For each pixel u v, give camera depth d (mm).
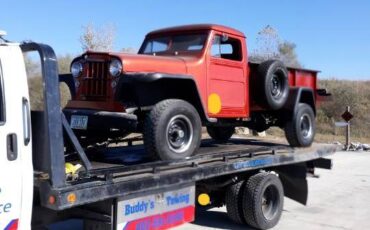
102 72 5613
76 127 5645
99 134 6129
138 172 4555
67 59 15750
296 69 7969
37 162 3848
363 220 7336
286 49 29828
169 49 6809
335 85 36906
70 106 5918
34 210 3924
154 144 5172
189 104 5539
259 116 7883
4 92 3482
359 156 17125
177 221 4922
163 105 5254
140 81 5219
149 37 7184
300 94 7676
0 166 3422
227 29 6766
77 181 3922
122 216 4262
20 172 3543
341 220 7305
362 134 28188
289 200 8672
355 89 35594
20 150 3543
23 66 3639
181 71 5957
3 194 3441
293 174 7355
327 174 12141
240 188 6348
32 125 3896
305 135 7895
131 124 5414
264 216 6395
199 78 6215
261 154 6559
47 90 3688
